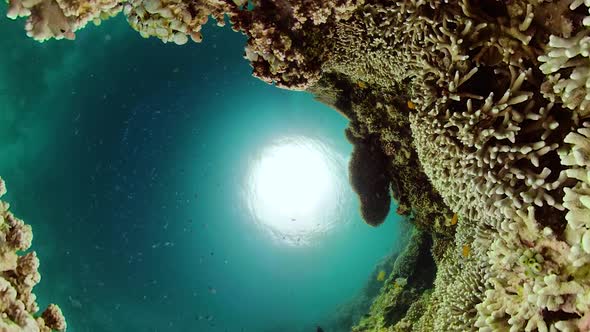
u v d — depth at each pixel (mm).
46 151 15852
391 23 3986
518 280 3127
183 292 15133
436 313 5164
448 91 3703
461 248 4605
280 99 13602
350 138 6352
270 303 14305
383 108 5496
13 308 2805
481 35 3371
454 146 3711
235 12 3691
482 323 3252
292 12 3754
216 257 14953
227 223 14750
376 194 6418
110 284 15664
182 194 15133
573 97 2822
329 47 4531
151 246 15469
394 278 9297
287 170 13656
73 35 2926
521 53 3184
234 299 14789
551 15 2920
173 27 3340
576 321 2564
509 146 3279
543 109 3111
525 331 2805
